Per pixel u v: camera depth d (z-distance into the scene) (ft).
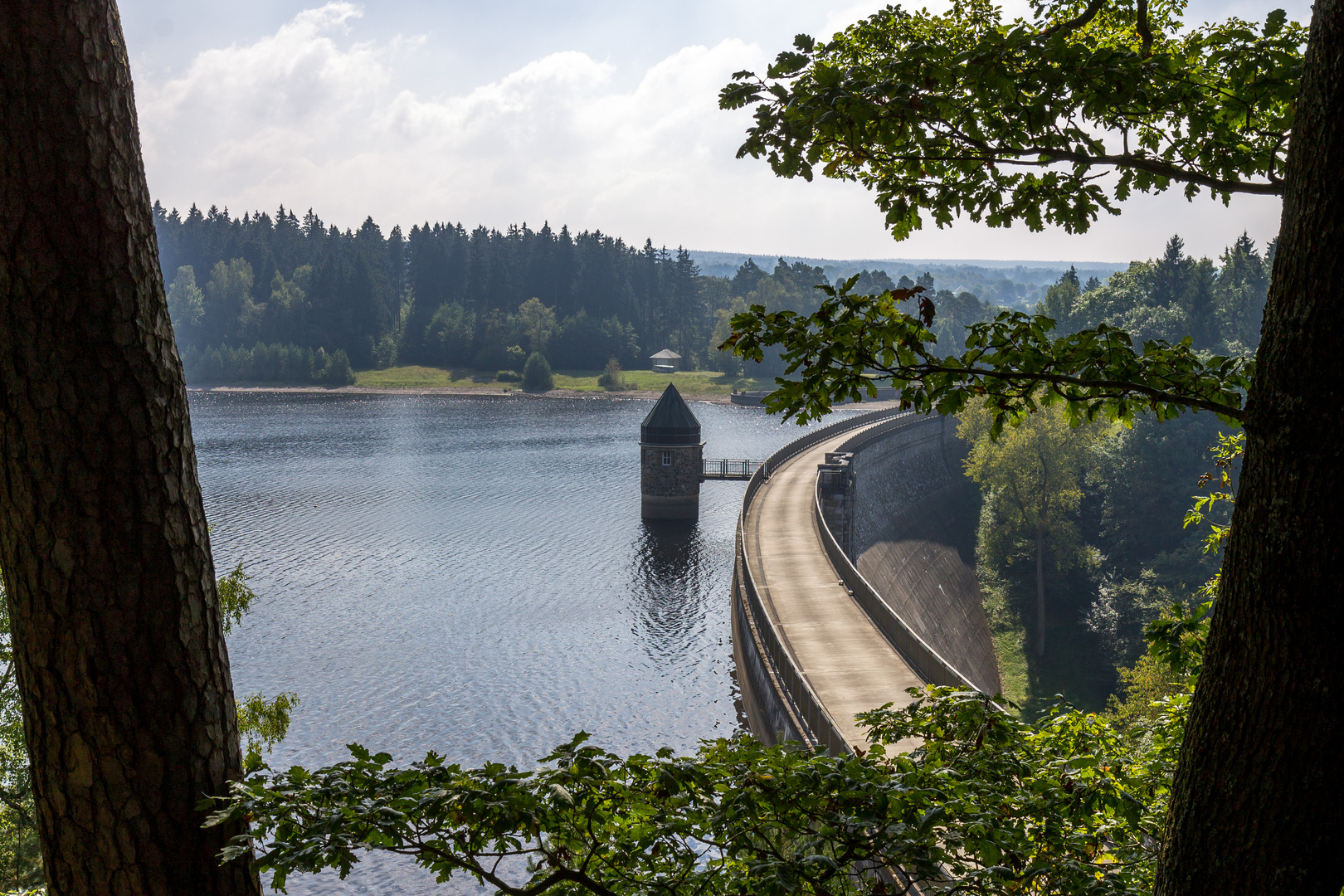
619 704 121.70
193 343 638.53
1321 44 10.09
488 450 352.28
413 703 121.19
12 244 11.95
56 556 12.20
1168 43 18.04
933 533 270.26
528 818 13.60
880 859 14.61
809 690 65.67
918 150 17.11
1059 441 211.41
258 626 150.00
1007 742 18.67
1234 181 15.85
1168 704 23.52
